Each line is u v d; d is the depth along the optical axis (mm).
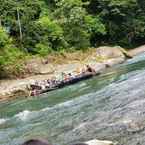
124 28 55969
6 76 33812
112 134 10773
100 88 20891
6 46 38969
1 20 44531
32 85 28688
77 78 29781
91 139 10852
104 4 54438
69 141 11242
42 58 37406
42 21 45438
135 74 23031
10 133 14516
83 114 14570
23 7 46594
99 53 40000
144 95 14945
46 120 15383
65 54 39406
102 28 52031
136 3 56625
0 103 25375
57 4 48344
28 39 43406
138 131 10438
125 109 13328
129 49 53281
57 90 25766
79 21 46875
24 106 21344
